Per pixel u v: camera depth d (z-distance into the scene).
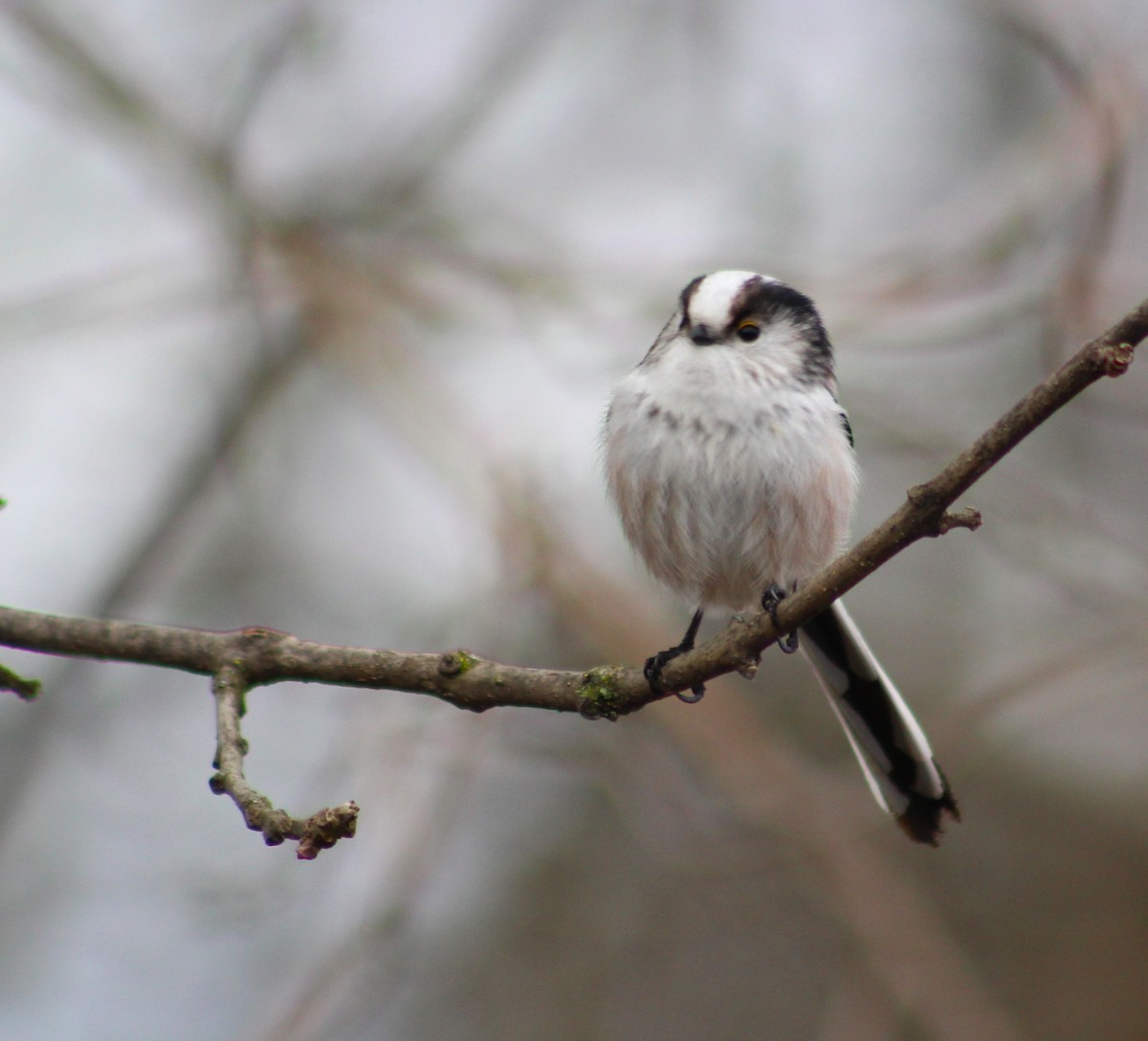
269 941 11.84
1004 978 13.11
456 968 12.91
